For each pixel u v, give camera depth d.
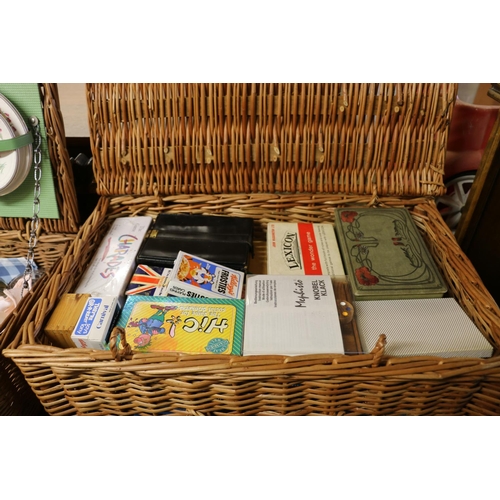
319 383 0.61
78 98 1.24
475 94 1.23
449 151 1.12
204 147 0.93
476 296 0.74
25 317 0.71
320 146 0.92
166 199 0.98
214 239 0.89
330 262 0.86
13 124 0.83
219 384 0.62
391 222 0.91
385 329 0.70
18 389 0.74
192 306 0.74
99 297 0.72
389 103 0.88
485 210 0.95
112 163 0.94
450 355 0.66
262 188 0.97
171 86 0.88
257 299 0.75
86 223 0.92
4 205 0.93
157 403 0.67
